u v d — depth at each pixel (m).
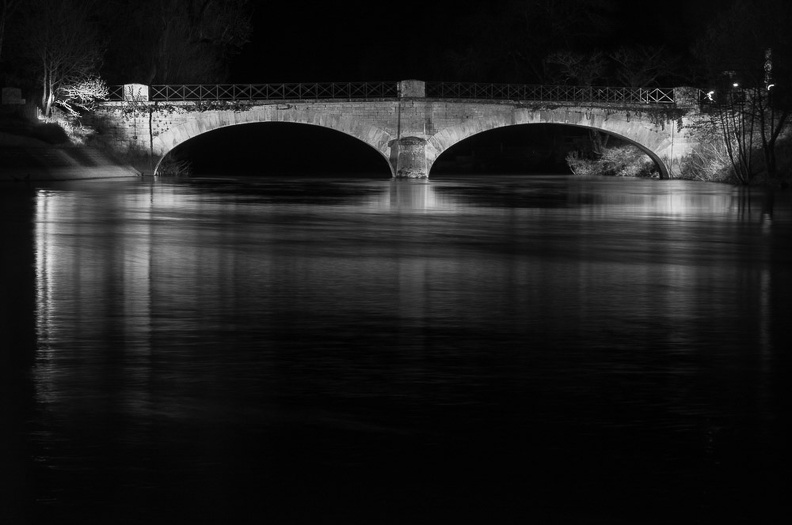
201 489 8.62
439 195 56.09
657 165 81.06
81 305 18.06
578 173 90.69
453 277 22.31
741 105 69.19
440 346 14.59
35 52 72.25
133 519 7.97
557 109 76.94
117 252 26.69
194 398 11.51
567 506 8.34
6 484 8.69
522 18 91.88
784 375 12.87
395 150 76.19
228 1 80.88
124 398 11.48
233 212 41.09
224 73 84.88
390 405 11.25
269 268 23.61
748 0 69.12
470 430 10.33
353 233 32.75
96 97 74.75
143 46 77.88
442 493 8.61
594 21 88.75
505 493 8.62
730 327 16.36
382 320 16.69
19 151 66.62
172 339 14.95
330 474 9.02
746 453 9.66
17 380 12.32
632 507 8.32
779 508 8.32
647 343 14.94
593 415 10.91
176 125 74.69
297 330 15.75
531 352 14.20
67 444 9.77
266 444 9.83
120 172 73.19
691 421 10.70
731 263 25.67
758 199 53.84
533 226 36.25
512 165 100.19
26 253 26.31
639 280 22.19
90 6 76.12
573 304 18.62
